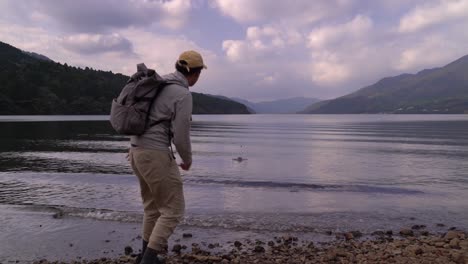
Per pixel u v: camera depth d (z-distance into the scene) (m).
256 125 82.75
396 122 104.12
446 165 18.36
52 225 7.59
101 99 152.12
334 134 49.12
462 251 5.79
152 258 3.86
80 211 8.59
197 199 10.18
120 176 13.79
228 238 6.89
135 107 3.60
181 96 3.62
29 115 129.38
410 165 18.47
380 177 14.63
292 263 5.37
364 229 7.60
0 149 24.42
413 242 6.53
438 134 47.16
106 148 25.73
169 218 3.90
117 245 6.46
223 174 15.29
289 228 7.58
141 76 3.79
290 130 61.00
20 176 13.68
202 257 5.49
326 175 15.29
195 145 30.89
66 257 5.88
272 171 16.38
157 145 3.69
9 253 6.05
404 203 9.90
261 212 8.77
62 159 19.34
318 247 6.37
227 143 33.12
